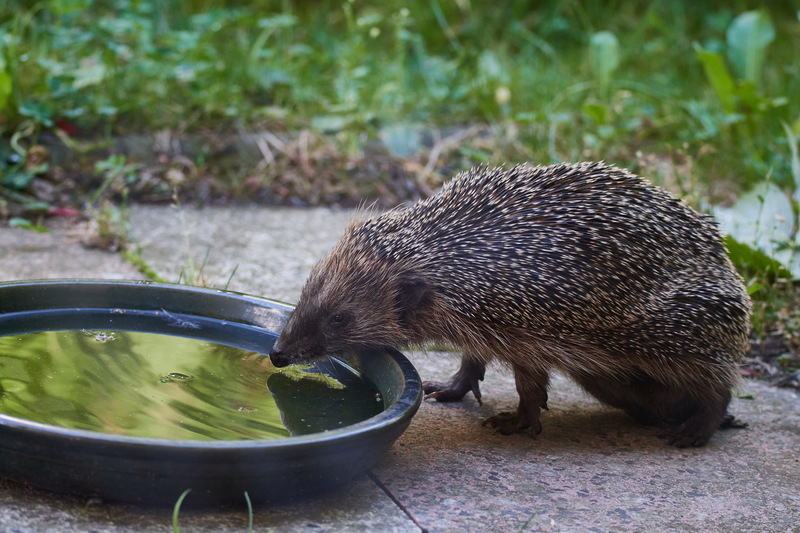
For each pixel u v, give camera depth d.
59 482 1.26
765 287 1.56
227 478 1.26
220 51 2.18
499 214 1.39
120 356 1.37
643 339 1.38
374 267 1.39
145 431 1.29
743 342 1.41
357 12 2.89
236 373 1.36
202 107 1.89
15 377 1.33
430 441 1.37
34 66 1.82
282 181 1.76
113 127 1.78
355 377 1.38
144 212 1.68
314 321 1.38
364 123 1.92
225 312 1.41
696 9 3.24
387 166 1.84
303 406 1.34
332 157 1.83
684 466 1.36
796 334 1.52
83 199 1.68
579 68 2.54
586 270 1.37
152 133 1.79
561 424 1.40
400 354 1.37
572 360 1.37
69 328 1.39
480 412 1.41
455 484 1.32
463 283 1.38
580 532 1.29
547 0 3.08
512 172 1.41
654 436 1.40
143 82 1.90
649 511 1.31
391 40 2.63
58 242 1.59
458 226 1.39
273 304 1.41
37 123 1.71
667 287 1.38
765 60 2.77
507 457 1.36
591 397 1.45
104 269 1.55
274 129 1.89
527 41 2.81
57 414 1.30
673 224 1.40
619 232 1.38
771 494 1.34
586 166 1.41
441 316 1.39
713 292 1.39
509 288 1.37
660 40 2.81
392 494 1.31
